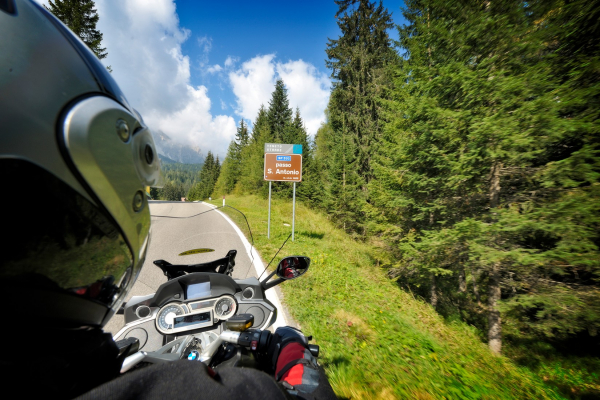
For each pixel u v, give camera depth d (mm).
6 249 316
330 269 7211
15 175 324
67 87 457
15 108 357
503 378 4156
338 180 20469
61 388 415
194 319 1891
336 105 25719
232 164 47344
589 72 5125
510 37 5656
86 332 509
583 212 5000
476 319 9828
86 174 421
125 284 603
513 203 6523
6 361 356
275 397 498
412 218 9250
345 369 3105
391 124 10352
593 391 5574
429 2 6891
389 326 4570
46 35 469
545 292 6172
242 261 4254
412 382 3117
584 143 5465
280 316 4203
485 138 5832
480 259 6230
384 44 25234
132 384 415
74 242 408
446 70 6301
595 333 5867
